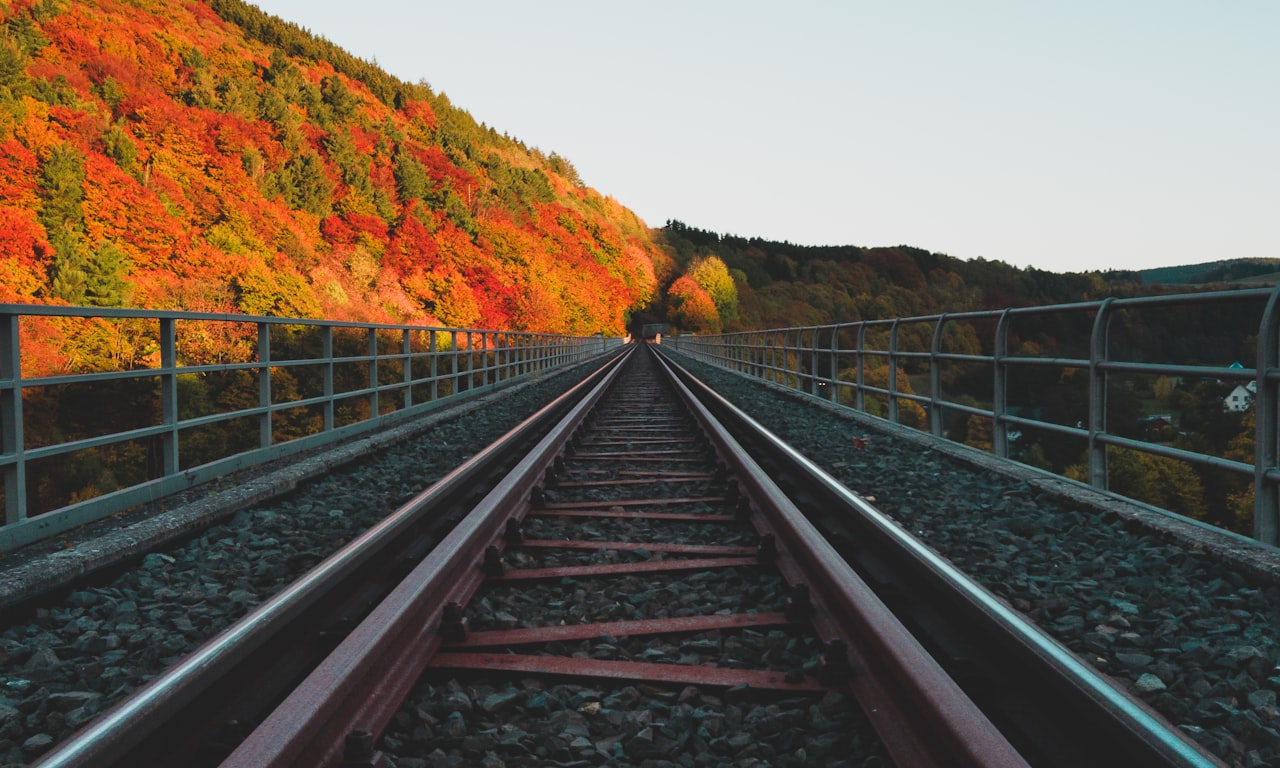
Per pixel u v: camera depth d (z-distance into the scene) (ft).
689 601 11.08
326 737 6.41
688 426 32.58
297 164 261.24
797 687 8.01
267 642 8.61
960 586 9.38
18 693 8.74
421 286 249.55
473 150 474.90
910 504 17.92
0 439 13.24
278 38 464.65
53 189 148.05
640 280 528.22
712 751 7.07
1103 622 10.43
